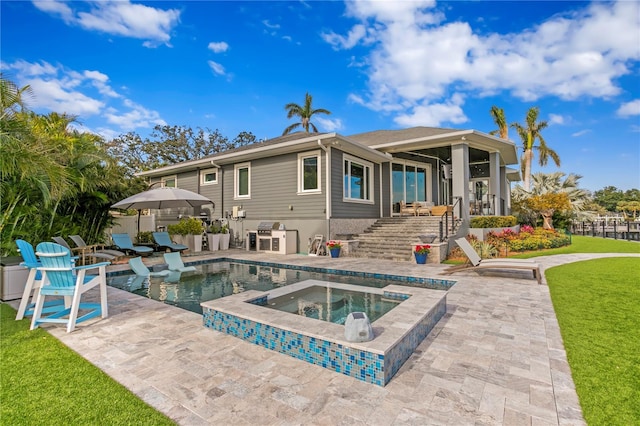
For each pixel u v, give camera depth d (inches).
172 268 380.5
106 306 191.5
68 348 146.5
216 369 126.9
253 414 97.9
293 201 517.7
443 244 405.1
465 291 248.7
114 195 511.5
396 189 655.8
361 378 118.6
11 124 262.7
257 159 566.6
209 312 175.2
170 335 163.2
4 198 303.6
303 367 128.9
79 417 95.7
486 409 99.8
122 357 137.3
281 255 484.4
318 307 224.8
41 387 112.3
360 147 496.1
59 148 365.1
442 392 109.5
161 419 95.1
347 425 92.7
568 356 135.1
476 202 616.1
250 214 576.1
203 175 663.8
